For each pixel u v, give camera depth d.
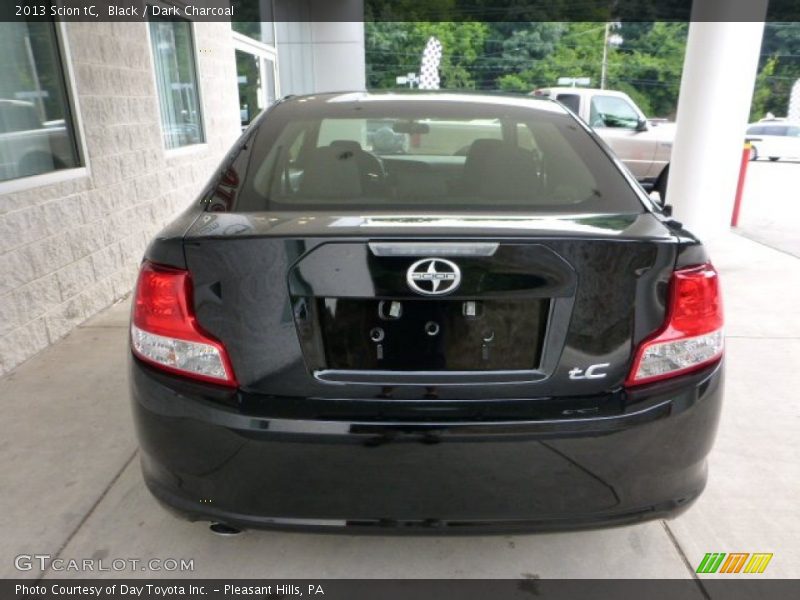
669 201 6.45
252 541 2.10
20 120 3.53
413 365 1.58
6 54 3.41
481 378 1.58
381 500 1.60
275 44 10.41
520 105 2.47
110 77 4.39
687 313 1.63
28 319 3.47
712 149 6.05
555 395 1.59
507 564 2.01
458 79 38.75
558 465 1.58
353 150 2.18
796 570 2.00
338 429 1.54
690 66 5.98
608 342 1.59
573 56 40.25
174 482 1.68
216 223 1.72
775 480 2.46
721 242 6.43
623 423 1.57
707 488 2.40
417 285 1.53
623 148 9.17
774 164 18.75
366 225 1.63
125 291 4.65
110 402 2.99
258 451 1.56
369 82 35.31
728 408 3.02
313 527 1.64
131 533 2.13
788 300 4.63
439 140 2.24
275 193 1.97
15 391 3.10
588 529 1.66
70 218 3.88
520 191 2.00
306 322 1.56
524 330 1.58
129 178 4.70
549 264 1.55
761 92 44.16
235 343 1.58
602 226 1.69
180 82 6.10
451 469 1.57
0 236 3.23
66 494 2.33
